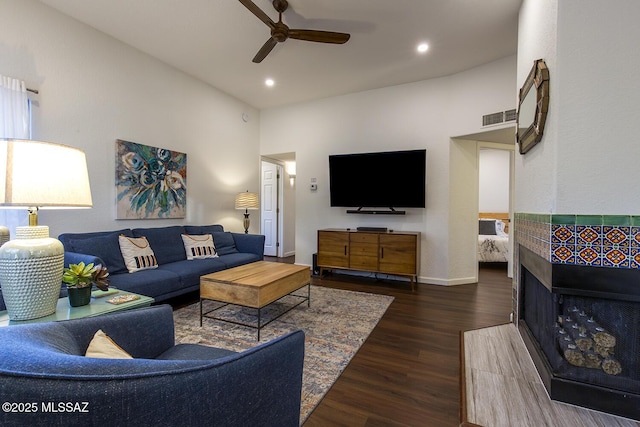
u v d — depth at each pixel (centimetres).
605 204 151
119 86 320
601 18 153
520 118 240
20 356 55
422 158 404
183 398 60
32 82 253
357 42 317
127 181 326
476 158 421
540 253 179
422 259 420
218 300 251
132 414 54
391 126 439
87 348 95
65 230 277
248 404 73
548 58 178
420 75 400
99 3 259
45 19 260
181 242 359
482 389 168
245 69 386
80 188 137
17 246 130
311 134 501
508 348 217
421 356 211
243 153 507
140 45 329
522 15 248
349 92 464
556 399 156
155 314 133
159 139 365
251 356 74
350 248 422
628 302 147
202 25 292
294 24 287
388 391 171
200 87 422
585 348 155
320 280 434
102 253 269
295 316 286
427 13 269
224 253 401
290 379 89
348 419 148
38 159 122
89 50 293
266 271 285
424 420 147
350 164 451
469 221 419
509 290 382
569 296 161
